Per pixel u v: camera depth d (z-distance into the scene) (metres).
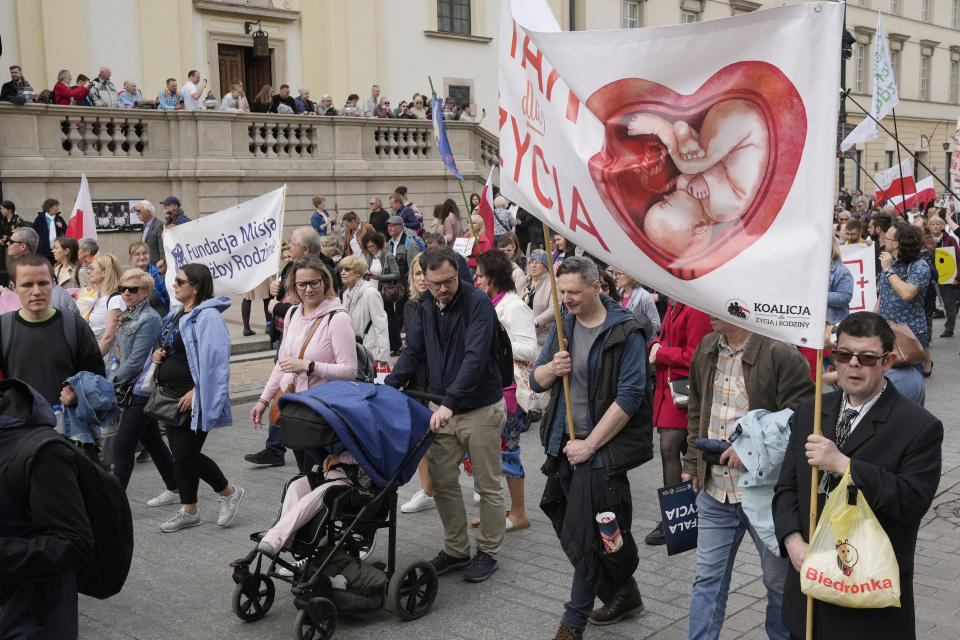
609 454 4.04
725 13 32.62
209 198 16.92
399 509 6.34
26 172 14.98
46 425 2.86
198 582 5.09
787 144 2.95
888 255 8.66
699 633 3.76
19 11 18.19
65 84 15.88
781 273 2.99
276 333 12.29
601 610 4.45
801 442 3.07
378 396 4.55
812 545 2.83
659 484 6.84
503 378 5.12
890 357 2.87
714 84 3.08
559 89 3.47
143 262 8.18
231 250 8.30
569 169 3.46
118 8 19.50
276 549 4.18
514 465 5.81
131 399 6.01
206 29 21.05
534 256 8.83
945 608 4.54
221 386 5.66
